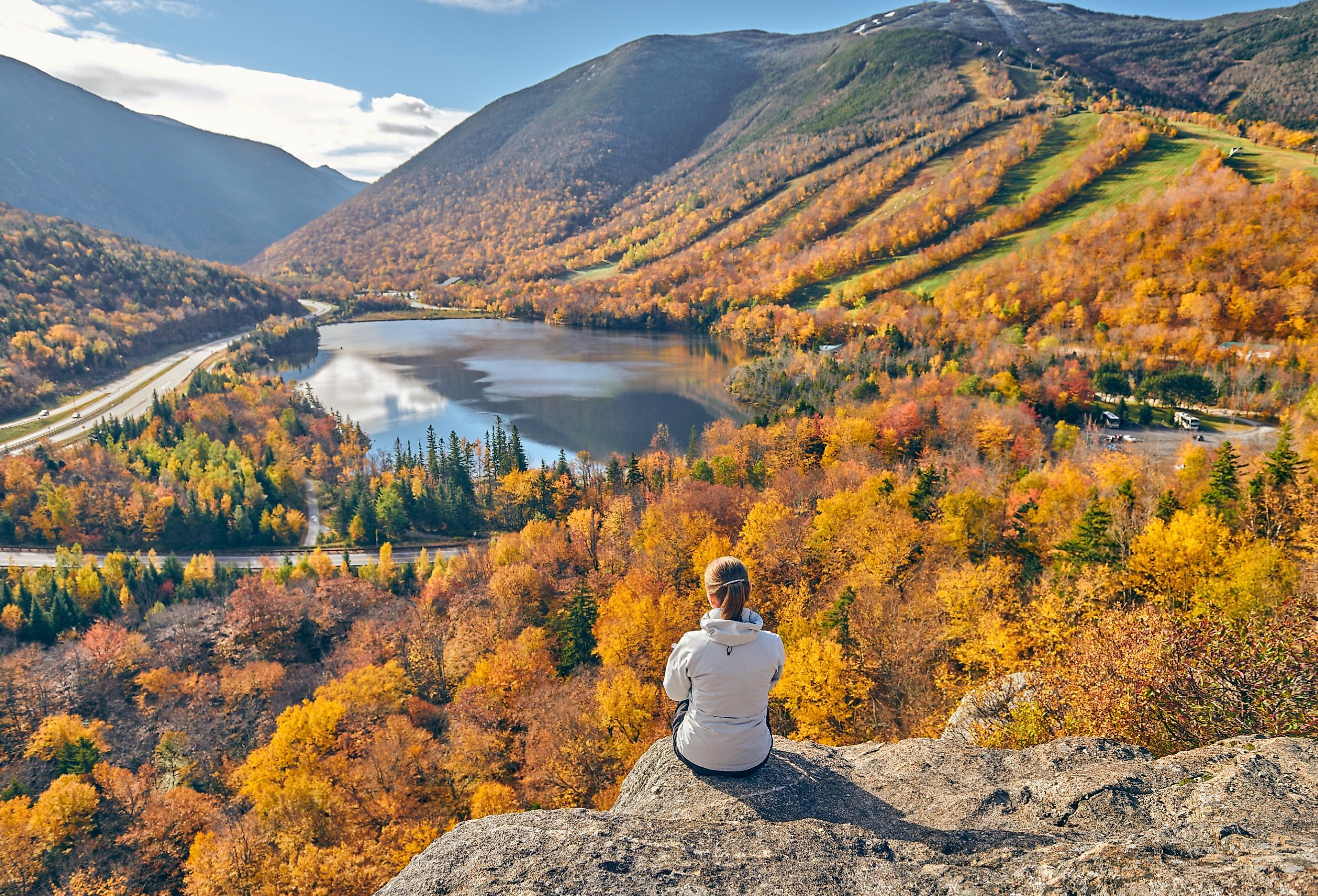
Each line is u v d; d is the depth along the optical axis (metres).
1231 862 3.93
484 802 45.22
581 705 50.56
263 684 72.19
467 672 70.12
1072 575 41.56
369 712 61.00
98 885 47.72
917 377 155.00
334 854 43.75
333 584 94.06
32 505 128.88
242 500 133.75
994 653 33.53
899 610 45.75
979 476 89.44
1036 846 4.80
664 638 56.31
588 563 93.88
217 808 54.25
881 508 66.38
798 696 38.25
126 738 65.50
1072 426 120.56
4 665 74.25
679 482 103.81
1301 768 5.56
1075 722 12.96
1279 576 29.08
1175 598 32.19
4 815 51.66
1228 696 10.60
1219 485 52.84
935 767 6.65
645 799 5.77
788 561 69.62
